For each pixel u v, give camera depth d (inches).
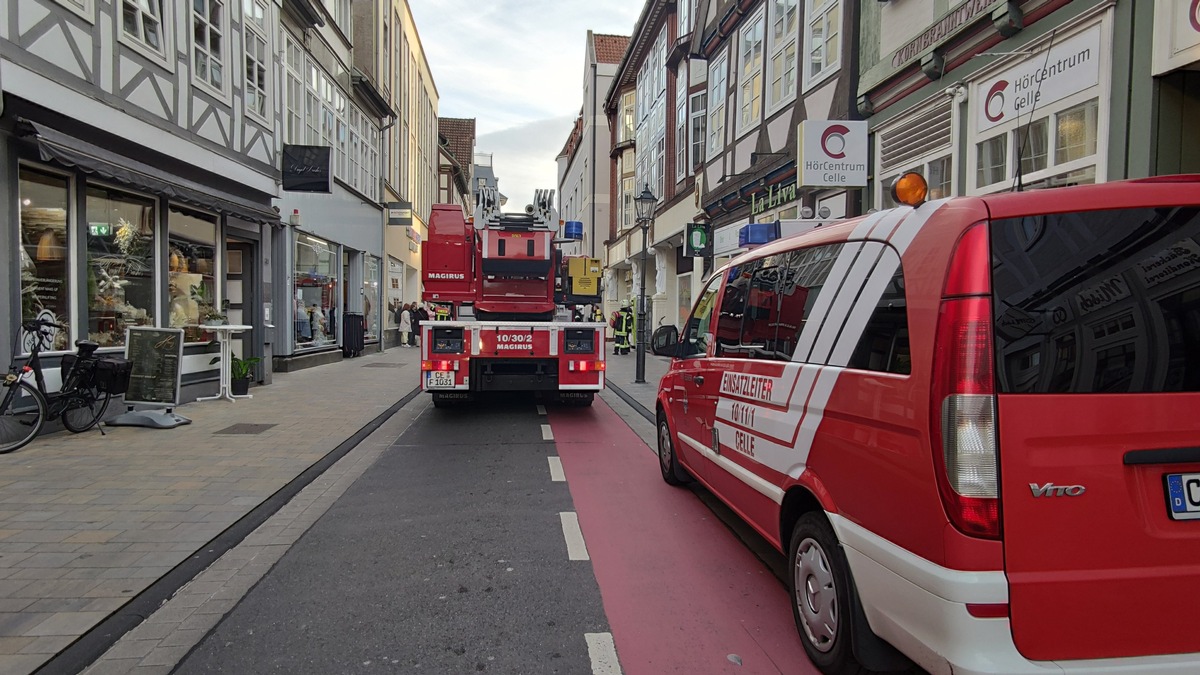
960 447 86.6
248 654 123.9
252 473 250.4
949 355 89.1
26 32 271.0
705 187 732.0
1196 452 88.4
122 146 336.8
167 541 179.9
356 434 330.6
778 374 139.9
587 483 245.1
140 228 366.9
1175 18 207.8
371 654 124.0
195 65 404.5
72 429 308.3
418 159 1322.6
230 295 501.4
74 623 134.3
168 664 120.3
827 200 443.8
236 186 461.1
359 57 872.9
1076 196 92.2
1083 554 86.3
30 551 171.5
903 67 349.7
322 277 713.0
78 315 316.2
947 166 327.0
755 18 584.1
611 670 118.6
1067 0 250.1
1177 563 87.7
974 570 85.0
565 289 409.1
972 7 298.4
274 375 585.9
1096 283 90.5
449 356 360.2
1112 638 85.7
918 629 90.8
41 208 299.1
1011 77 282.4
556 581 157.5
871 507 102.7
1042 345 88.5
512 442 319.9
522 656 123.3
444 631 132.9
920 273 97.3
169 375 333.1
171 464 260.8
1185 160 218.7
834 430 114.7
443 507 215.5
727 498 173.8
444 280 398.9
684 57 831.1
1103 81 233.3
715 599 148.3
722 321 185.8
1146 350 90.0
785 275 147.3
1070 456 86.8
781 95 528.4
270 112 509.0
